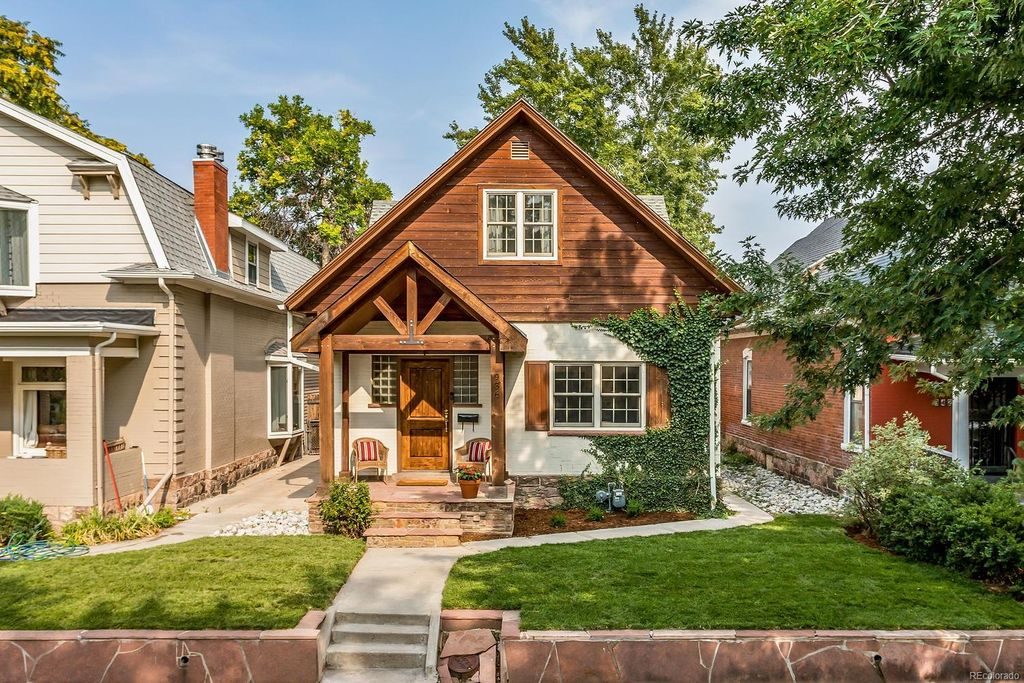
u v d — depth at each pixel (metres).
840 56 8.05
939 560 8.41
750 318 9.66
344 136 33.91
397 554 9.20
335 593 7.63
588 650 6.34
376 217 15.18
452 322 12.60
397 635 6.93
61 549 9.55
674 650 6.33
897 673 6.28
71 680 6.27
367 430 12.80
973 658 6.31
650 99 29.42
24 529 10.05
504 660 6.36
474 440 12.36
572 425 12.60
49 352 10.90
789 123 12.30
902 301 7.26
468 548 9.52
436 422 12.85
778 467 16.70
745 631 6.45
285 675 6.36
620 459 12.36
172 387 12.38
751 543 9.55
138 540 10.20
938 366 9.21
